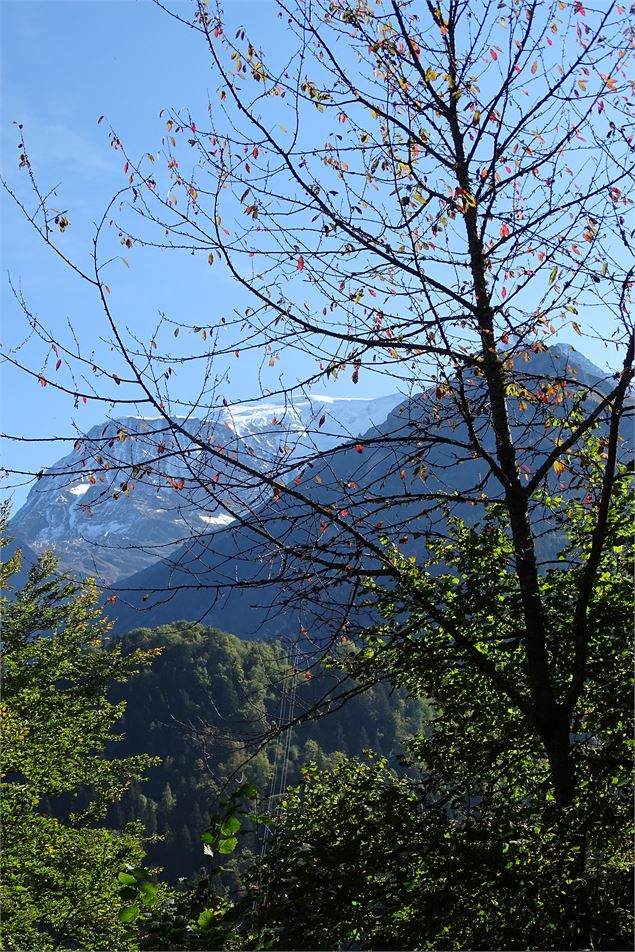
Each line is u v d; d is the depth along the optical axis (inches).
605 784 289.6
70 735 783.7
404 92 293.7
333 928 251.0
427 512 296.8
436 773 333.4
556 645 317.1
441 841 274.7
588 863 258.8
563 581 339.9
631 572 324.2
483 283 302.2
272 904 226.8
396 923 262.5
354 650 318.3
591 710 318.0
